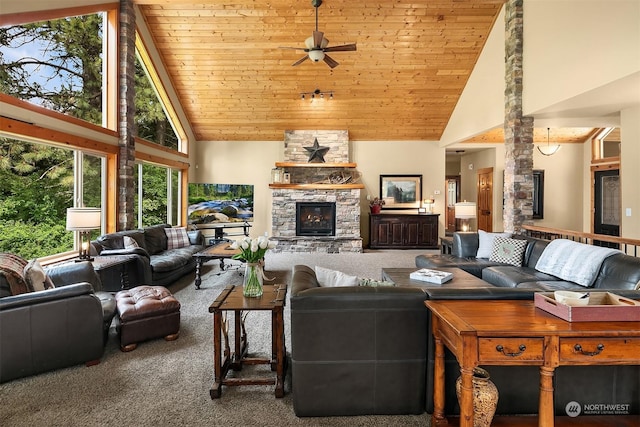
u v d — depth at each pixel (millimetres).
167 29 6023
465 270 4480
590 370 2006
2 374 2332
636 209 4633
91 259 3939
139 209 6410
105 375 2490
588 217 8266
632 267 3086
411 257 7297
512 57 5305
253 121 8164
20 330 2379
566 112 5020
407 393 2086
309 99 7516
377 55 6508
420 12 5699
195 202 8242
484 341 1542
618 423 1928
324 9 5609
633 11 3381
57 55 4555
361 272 5887
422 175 8820
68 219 3770
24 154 3957
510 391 2033
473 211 6023
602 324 1602
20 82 4074
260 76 6941
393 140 8820
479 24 5949
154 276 4598
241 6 5586
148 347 2953
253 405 2158
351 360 2062
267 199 8828
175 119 7484
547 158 8359
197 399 2209
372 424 2006
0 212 3732
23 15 3533
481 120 6508
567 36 4277
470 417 1561
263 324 3500
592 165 8117
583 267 3488
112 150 5047
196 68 6785
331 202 8188
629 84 3713
